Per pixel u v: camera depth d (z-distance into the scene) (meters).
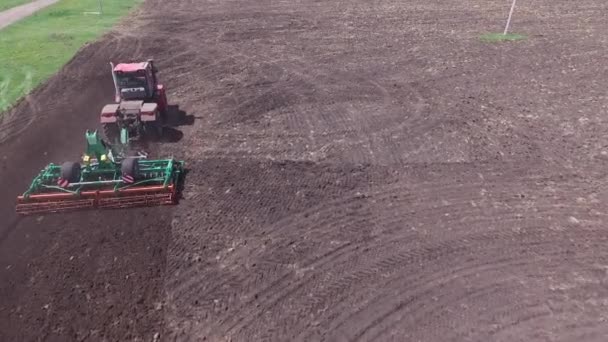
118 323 9.34
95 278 10.40
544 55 23.19
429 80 20.48
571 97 18.47
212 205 12.65
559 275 10.25
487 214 12.13
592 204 12.43
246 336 9.01
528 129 16.17
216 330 9.15
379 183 13.50
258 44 25.98
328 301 9.72
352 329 9.11
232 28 29.11
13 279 10.43
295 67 22.45
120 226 11.95
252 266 10.60
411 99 18.69
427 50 24.33
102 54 24.67
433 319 9.28
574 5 33.53
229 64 23.06
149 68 16.77
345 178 13.76
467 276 10.27
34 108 18.81
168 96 19.67
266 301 9.73
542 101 18.20
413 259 10.73
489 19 30.03
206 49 25.33
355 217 12.10
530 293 9.82
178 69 22.59
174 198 12.82
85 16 32.12
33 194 12.73
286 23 30.06
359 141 15.71
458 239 11.31
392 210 12.35
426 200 12.72
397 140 15.71
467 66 21.98
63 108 18.77
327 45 25.56
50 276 10.49
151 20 31.11
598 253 10.80
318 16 31.73
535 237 11.33
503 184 13.32
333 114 17.66
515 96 18.70
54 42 26.61
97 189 13.11
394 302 9.67
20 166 14.81
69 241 11.51
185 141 16.06
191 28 29.27
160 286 10.14
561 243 11.12
